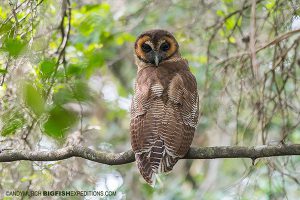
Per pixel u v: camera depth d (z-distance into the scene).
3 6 13.09
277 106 13.23
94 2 18.16
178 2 17.62
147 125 10.76
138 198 15.82
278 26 13.61
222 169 18.67
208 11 16.38
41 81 10.05
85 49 16.22
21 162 13.20
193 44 17.27
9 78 11.25
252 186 13.76
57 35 14.98
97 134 14.34
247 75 13.73
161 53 12.62
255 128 13.71
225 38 15.43
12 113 10.12
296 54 13.37
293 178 13.18
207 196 18.02
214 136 17.53
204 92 14.21
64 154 10.83
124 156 10.74
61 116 8.41
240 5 15.38
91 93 8.81
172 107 11.04
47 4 13.12
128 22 18.44
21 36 11.05
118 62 19.97
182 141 10.69
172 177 19.00
